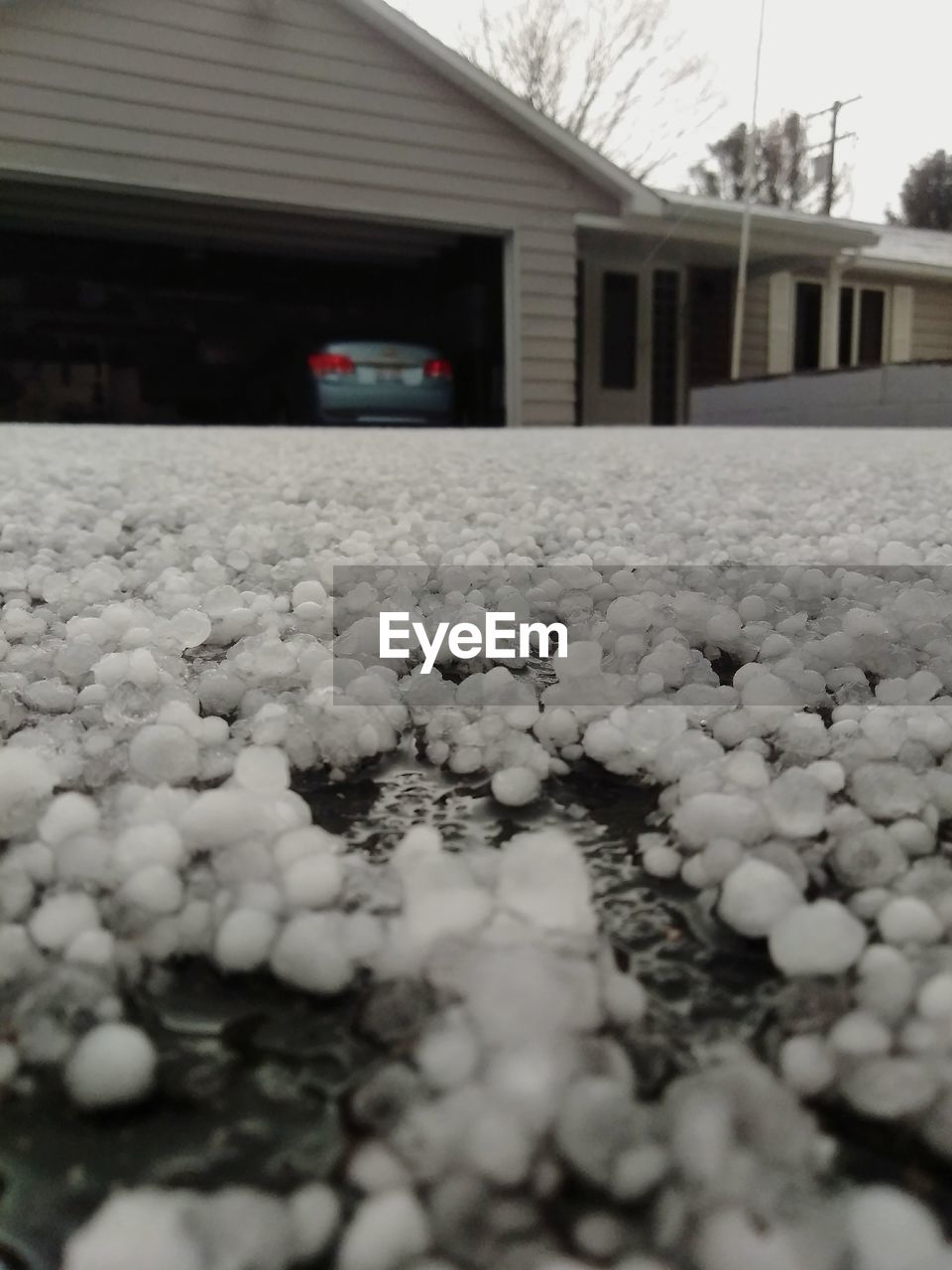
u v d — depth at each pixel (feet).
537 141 39.52
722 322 53.52
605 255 49.39
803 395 37.81
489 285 43.62
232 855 2.82
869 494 12.87
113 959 2.56
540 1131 1.84
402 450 20.93
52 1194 1.96
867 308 60.23
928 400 33.76
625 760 4.07
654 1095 2.04
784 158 90.84
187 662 5.49
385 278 51.21
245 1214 1.79
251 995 2.51
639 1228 1.74
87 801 3.17
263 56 33.96
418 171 37.50
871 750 3.73
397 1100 1.99
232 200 34.76
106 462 16.74
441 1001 2.28
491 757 4.09
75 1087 2.16
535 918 2.46
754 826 3.07
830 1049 2.13
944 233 76.95
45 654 5.16
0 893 2.79
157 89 32.65
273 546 8.82
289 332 46.14
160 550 8.52
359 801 3.86
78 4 31.07
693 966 2.62
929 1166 1.95
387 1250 1.71
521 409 41.55
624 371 51.01
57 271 45.73
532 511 11.30
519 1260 1.70
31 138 31.27
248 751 3.50
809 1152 1.90
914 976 2.28
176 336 49.90
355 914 2.60
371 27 35.42
